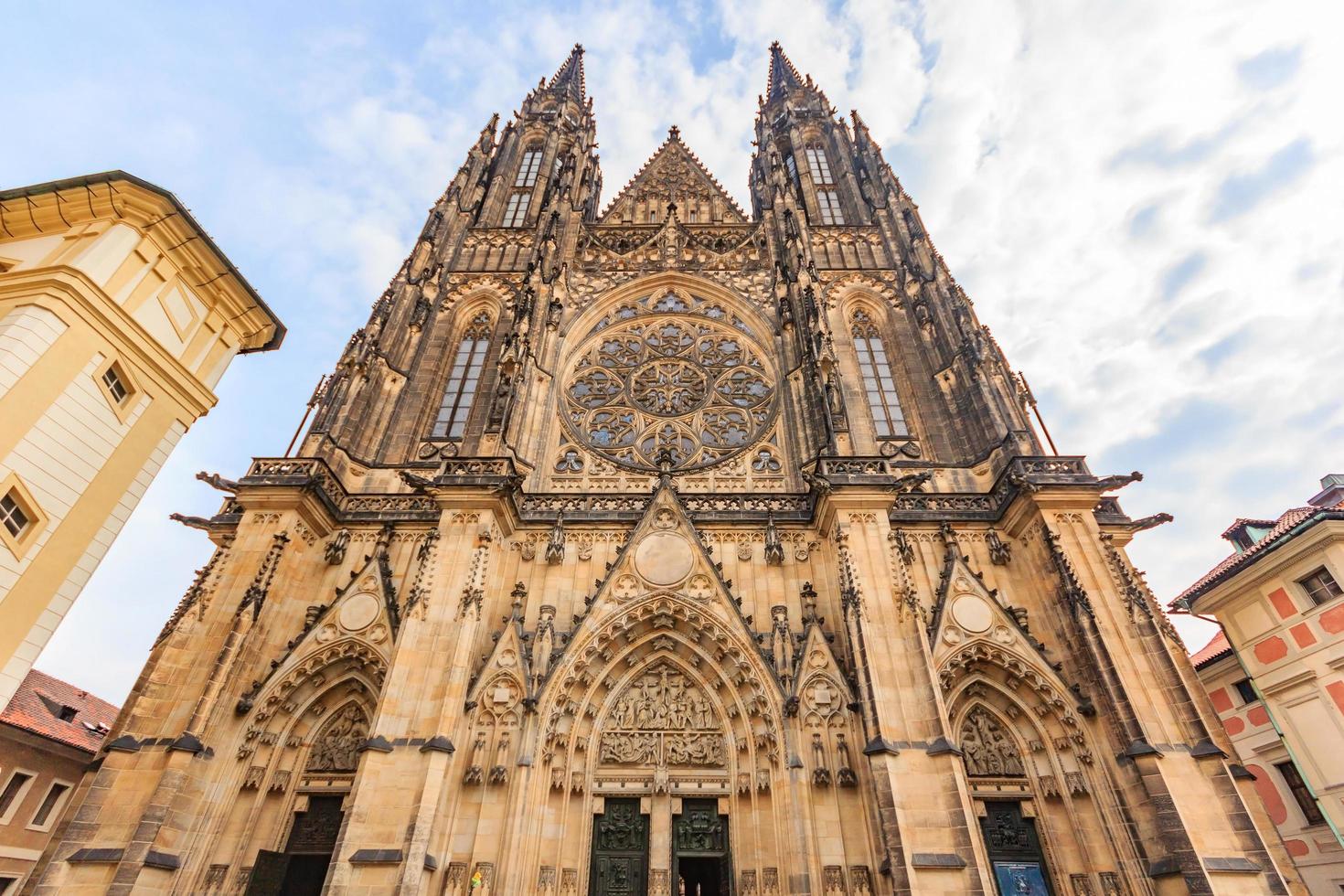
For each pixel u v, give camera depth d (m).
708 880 34.69
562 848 30.91
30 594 25.05
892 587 34.47
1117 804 30.36
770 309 55.41
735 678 35.31
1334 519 41.34
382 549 38.62
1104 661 32.12
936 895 26.23
